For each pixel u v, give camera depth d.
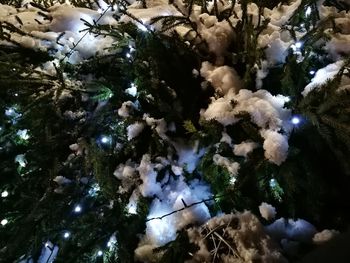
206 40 1.91
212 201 1.73
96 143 1.90
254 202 1.62
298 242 1.47
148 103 1.90
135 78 1.96
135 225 1.76
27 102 2.04
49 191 1.84
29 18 2.61
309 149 1.59
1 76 1.94
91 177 1.91
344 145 1.47
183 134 1.82
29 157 2.03
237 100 1.59
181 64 1.90
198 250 1.52
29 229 1.84
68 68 2.17
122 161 1.88
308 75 1.75
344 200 1.60
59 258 1.83
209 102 1.81
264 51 1.71
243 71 1.86
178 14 2.19
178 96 1.89
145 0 2.45
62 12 2.40
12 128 2.07
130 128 1.82
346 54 1.70
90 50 2.27
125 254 1.68
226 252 1.46
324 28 1.67
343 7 2.10
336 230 1.53
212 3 2.33
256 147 1.54
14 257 1.94
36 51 2.25
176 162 1.77
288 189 1.54
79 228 1.78
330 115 1.40
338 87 1.43
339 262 1.13
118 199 1.79
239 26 1.85
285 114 1.55
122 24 1.94
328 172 1.60
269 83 1.78
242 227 1.48
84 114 2.07
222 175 1.65
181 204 1.67
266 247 1.41
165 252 1.54
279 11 2.08
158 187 1.74
